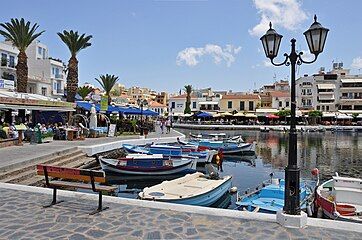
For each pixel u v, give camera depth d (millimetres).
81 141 28188
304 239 6402
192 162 21125
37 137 24828
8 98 24438
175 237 6434
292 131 7234
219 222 7328
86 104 40156
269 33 7281
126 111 42656
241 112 95312
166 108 109688
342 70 108562
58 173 8531
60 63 74062
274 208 11711
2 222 7156
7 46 57656
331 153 36531
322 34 6676
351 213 11250
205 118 96625
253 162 30250
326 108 98500
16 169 14242
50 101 29719
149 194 12742
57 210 8047
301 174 23734
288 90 113688
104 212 7945
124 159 20047
